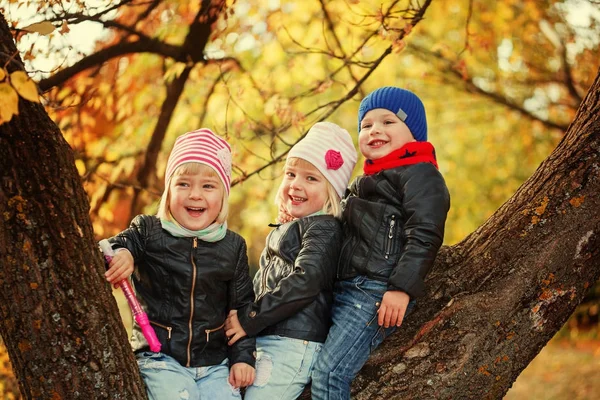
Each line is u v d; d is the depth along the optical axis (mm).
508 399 9812
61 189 2225
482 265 2912
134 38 5133
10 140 2143
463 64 7461
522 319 2785
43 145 2195
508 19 8531
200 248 2791
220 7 5230
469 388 2713
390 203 2957
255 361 2812
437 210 2830
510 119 10570
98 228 5449
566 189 2877
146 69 5871
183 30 5500
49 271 2195
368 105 3178
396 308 2707
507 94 9836
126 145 5973
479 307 2809
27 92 1939
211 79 6188
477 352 2740
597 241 2826
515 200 3025
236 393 2752
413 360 2773
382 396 2732
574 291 2820
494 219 3037
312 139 3230
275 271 3049
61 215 2217
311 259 2893
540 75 9461
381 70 7664
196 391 2660
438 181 2922
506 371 2754
